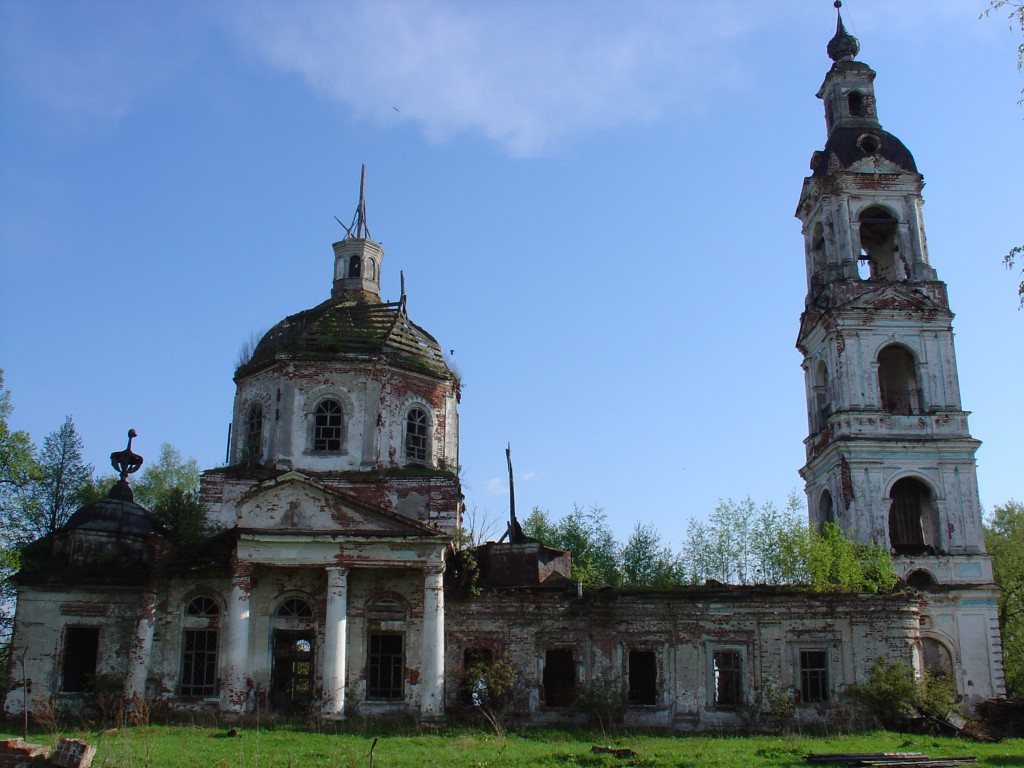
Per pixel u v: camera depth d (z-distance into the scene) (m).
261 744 22.86
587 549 50.09
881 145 42.94
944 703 29.59
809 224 44.19
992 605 37.53
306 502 29.59
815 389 42.84
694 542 41.38
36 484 38.50
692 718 30.22
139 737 23.84
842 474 38.72
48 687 29.70
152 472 46.91
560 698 30.83
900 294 40.41
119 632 30.52
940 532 38.41
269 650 30.05
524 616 30.95
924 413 39.44
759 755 22.61
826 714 30.19
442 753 22.06
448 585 31.39
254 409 34.28
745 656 30.83
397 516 29.42
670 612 31.08
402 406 33.97
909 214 41.91
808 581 33.28
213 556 30.70
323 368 33.44
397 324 35.06
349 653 30.16
